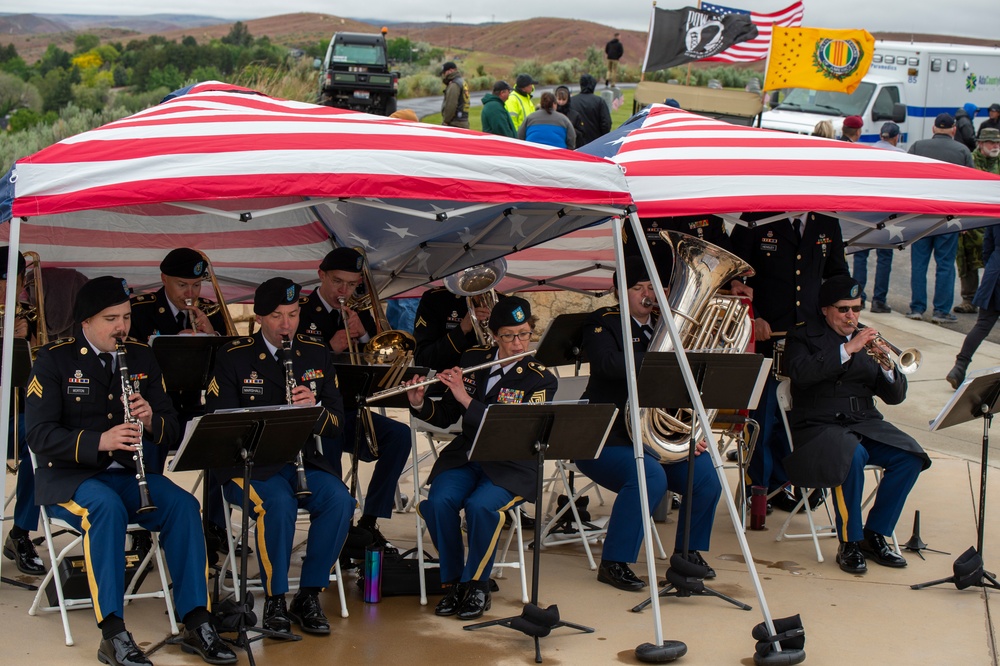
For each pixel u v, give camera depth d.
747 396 4.58
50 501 4.03
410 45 68.88
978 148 10.85
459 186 4.03
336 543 4.37
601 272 7.25
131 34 189.12
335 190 3.88
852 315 5.41
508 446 4.06
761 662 4.07
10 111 24.69
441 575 4.61
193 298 5.18
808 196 4.75
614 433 5.03
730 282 5.76
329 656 4.10
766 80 12.21
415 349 5.45
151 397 4.34
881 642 4.38
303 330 5.45
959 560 4.99
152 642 4.18
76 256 5.89
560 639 4.34
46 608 4.38
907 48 16.72
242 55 44.88
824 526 5.96
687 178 4.77
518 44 144.88
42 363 4.15
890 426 5.45
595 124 12.29
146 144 3.91
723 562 5.38
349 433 5.22
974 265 11.23
